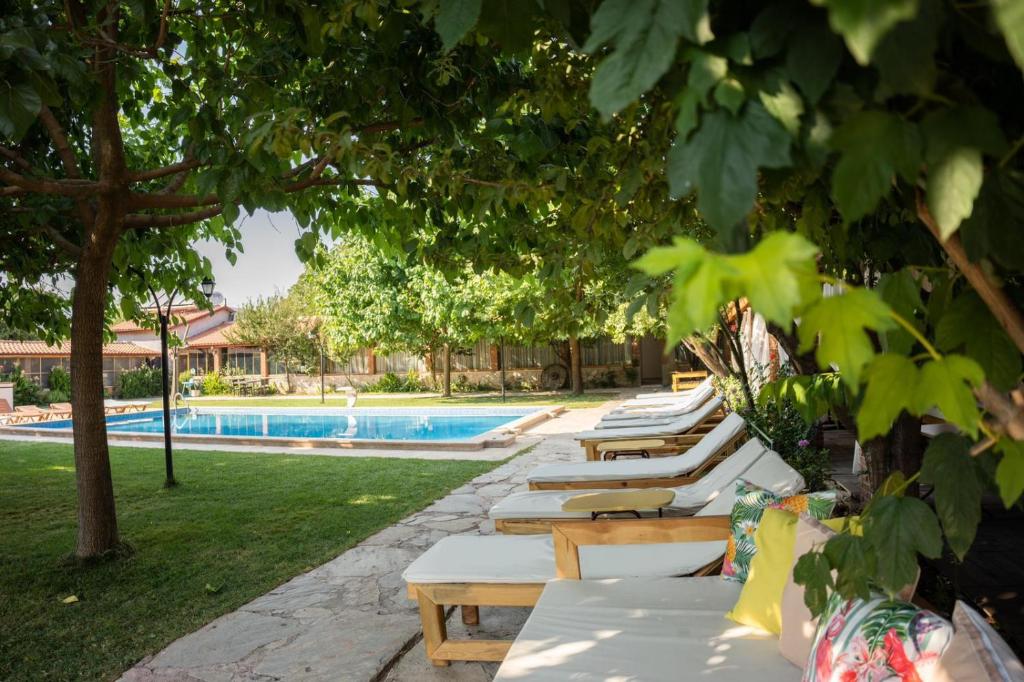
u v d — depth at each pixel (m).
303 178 4.55
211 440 13.20
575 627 2.65
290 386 33.72
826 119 0.64
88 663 3.60
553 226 3.64
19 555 5.71
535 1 0.95
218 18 4.28
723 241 0.65
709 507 3.80
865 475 3.48
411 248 4.65
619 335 12.71
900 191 0.81
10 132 2.82
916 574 0.83
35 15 3.63
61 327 8.21
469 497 7.38
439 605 3.41
